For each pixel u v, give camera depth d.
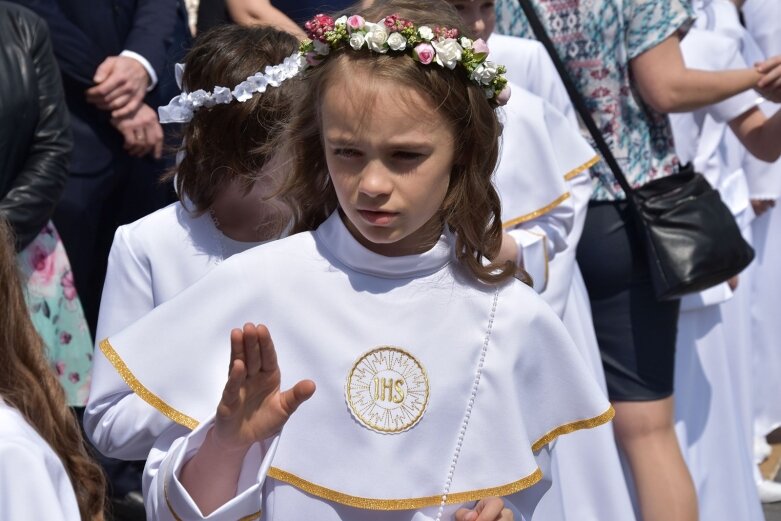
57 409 3.70
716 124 8.51
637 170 6.91
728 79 6.84
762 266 10.28
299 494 3.78
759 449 10.30
